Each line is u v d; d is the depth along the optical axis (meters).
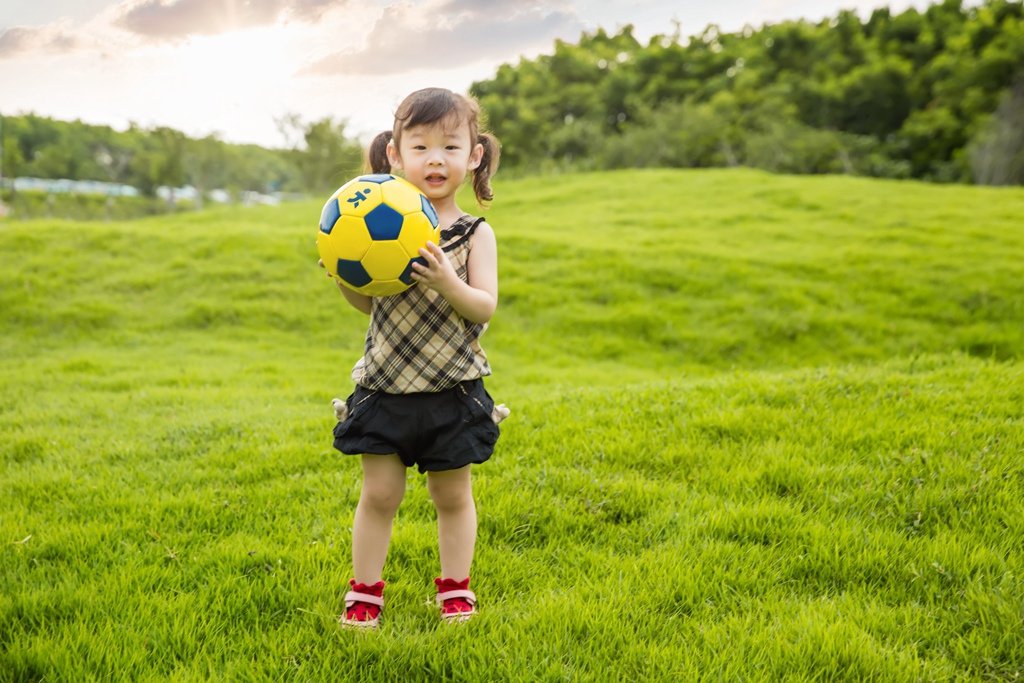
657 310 13.67
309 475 4.49
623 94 77.12
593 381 10.22
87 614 2.87
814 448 4.43
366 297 2.81
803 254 16.64
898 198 22.67
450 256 2.68
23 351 11.14
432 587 3.18
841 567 3.18
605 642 2.68
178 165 64.38
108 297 13.62
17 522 3.84
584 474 4.21
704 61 79.12
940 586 3.01
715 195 24.12
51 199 64.69
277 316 13.20
